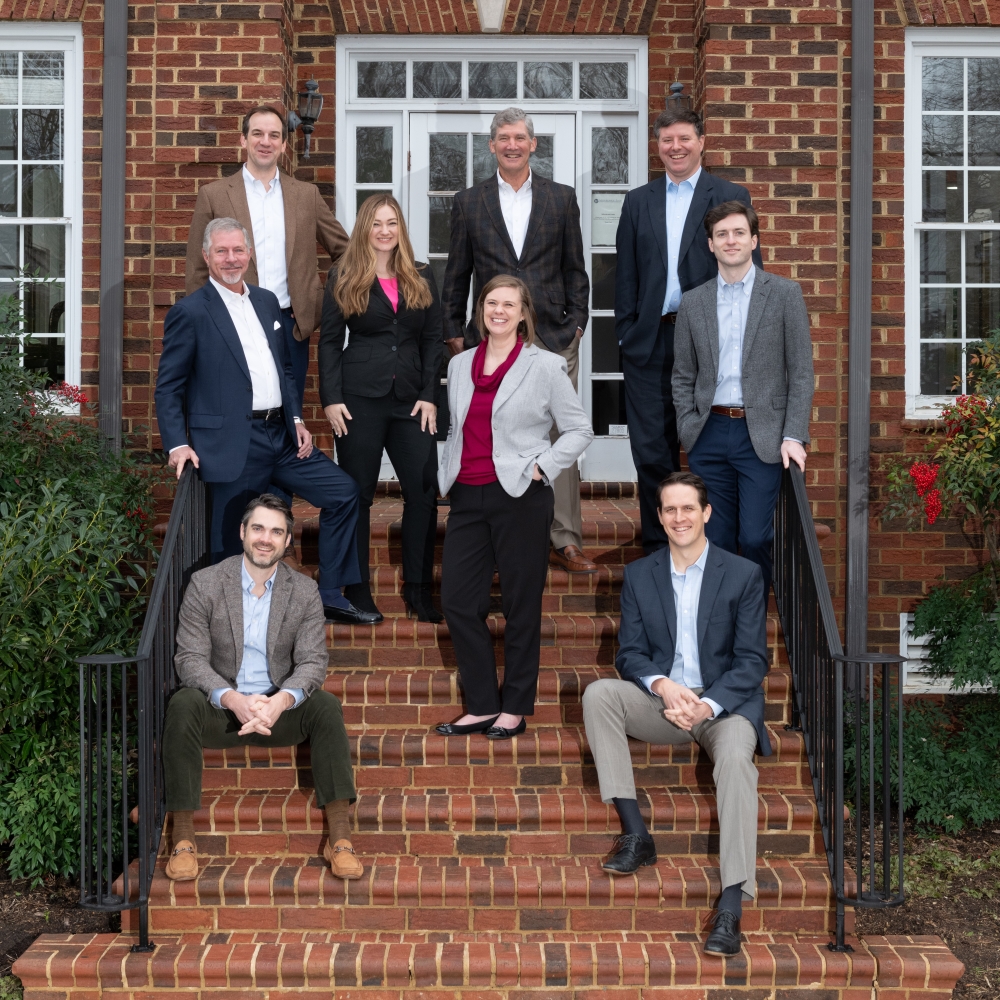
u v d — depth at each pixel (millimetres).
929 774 5047
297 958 3625
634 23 6125
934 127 5980
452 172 6359
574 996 3615
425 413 4680
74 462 5109
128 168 5754
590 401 6465
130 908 3703
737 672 3898
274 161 4957
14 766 4559
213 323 4336
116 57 5695
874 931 4184
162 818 3979
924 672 5820
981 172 5988
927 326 6043
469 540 4227
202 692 3906
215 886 3799
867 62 5637
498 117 4734
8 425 4879
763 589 4027
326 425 6230
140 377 5793
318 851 4020
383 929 3830
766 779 4227
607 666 4711
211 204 4961
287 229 5016
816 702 4074
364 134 6340
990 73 5957
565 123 6344
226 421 4367
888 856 3756
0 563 4270
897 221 5797
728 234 4230
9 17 5754
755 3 5660
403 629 4660
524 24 6098
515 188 4840
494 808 4020
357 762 4238
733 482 4457
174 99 5715
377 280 4645
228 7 5695
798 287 4297
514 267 4805
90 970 3590
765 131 5688
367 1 6074
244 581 4055
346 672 4621
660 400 4777
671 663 4020
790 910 3838
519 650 4242
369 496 4703
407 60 6285
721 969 3602
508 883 3805
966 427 5199
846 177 5711
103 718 4547
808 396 4262
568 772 4219
